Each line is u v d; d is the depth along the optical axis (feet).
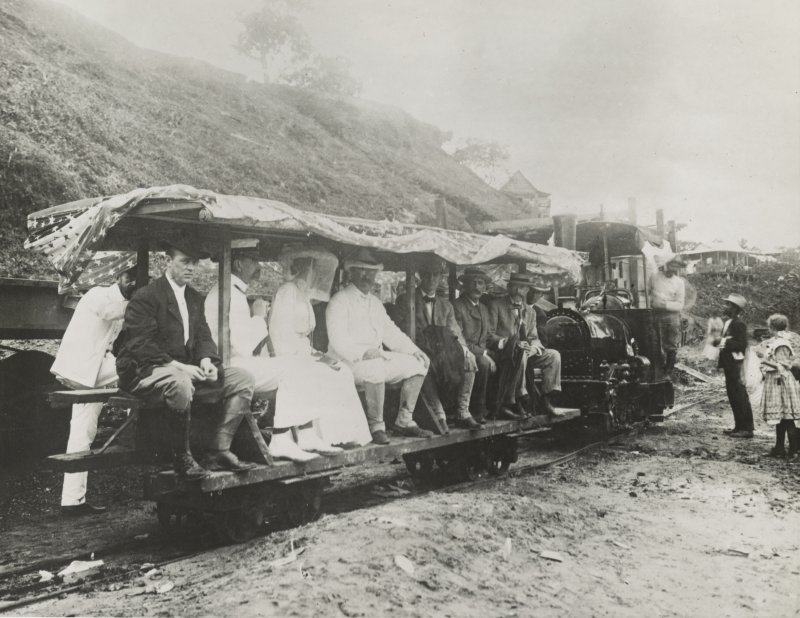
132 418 16.83
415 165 119.44
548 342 34.42
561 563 14.60
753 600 13.46
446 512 16.20
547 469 26.94
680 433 35.60
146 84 81.41
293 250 19.40
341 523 14.93
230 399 15.93
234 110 94.22
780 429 29.17
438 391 23.50
